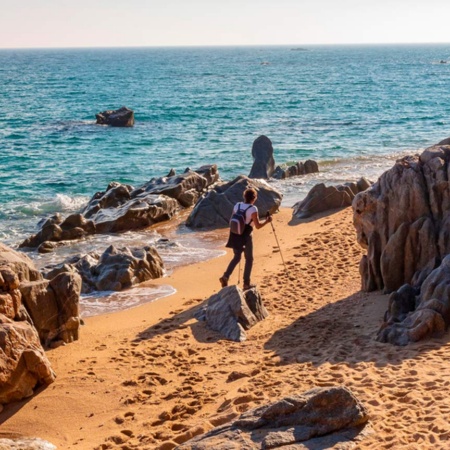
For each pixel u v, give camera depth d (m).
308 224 19.97
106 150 39.94
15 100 80.06
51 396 9.45
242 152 38.06
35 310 11.05
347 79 117.69
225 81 116.06
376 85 98.19
